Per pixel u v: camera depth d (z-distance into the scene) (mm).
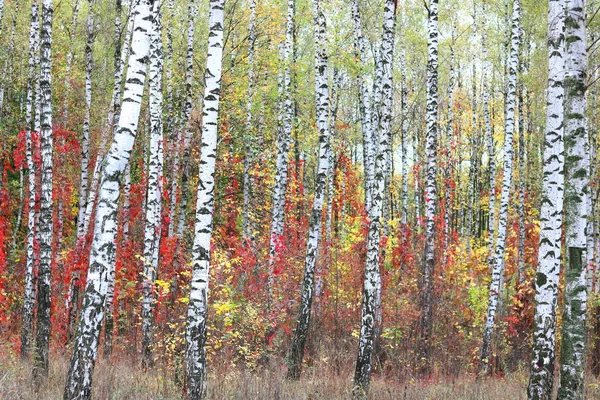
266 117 22625
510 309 20859
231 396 9562
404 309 16859
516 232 22750
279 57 20281
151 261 14508
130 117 7398
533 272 20531
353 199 25375
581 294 7004
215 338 12930
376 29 21812
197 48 22734
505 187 17516
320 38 13938
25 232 24406
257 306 14852
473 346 17781
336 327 16922
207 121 9297
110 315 14719
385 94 11516
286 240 18859
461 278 20438
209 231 9180
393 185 30156
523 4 20312
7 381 9555
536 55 20594
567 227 7160
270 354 13492
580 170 7121
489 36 25406
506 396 11773
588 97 18781
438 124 33281
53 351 14914
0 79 25000
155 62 15031
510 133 17703
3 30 23688
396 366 13789
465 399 11055
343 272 19031
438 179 30578
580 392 6926
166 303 14180
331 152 22391
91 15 18500
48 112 11281
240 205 24422
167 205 19453
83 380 7000
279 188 18906
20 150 19734
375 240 10977
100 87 23281
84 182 18391
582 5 7312
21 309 20000
